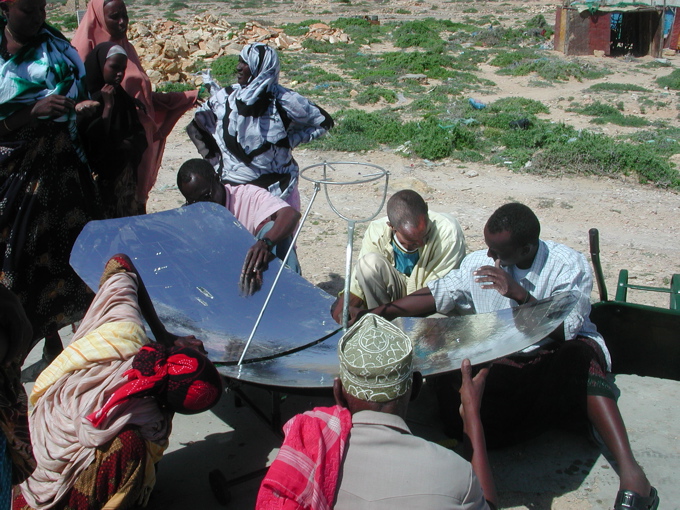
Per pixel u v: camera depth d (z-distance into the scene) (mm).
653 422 3602
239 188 4414
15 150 3854
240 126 4746
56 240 4094
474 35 28047
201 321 3385
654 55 24562
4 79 3760
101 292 2729
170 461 3428
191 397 2338
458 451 3451
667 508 3043
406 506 1795
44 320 4141
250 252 3709
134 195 4715
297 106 4805
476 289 3488
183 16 38375
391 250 4105
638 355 4016
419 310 3566
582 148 10906
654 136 13203
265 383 2729
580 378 3104
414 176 10445
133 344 2506
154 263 3545
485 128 13477
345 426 1892
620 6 23812
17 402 2156
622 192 9789
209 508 3105
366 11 41531
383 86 18312
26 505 2494
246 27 25391
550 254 3332
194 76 18453
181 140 12109
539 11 39500
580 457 3416
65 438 2371
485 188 9875
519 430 3383
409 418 3744
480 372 2508
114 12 4902
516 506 3098
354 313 3498
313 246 7180
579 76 20375
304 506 1792
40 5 3730
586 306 3270
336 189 9500
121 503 2354
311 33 27250
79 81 4094
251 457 3459
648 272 6871
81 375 2451
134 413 2352
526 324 2891
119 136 4355
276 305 3574
